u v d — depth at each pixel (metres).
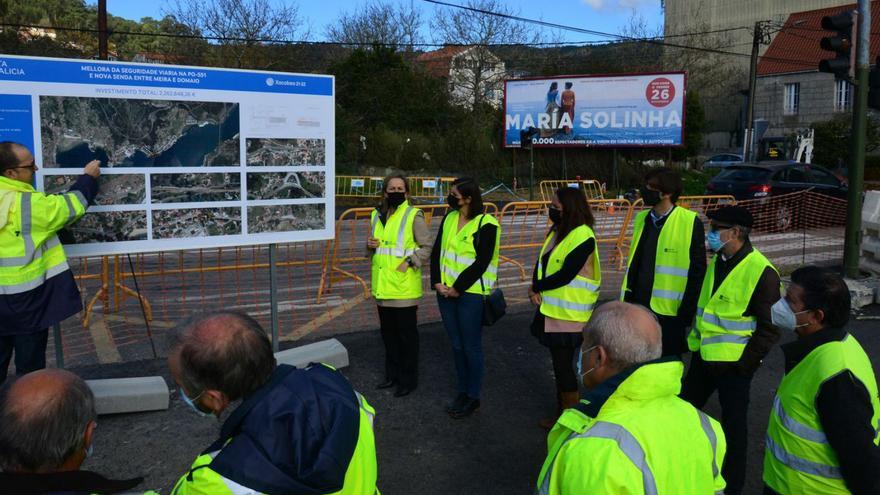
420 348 6.36
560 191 4.43
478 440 4.51
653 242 4.34
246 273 9.88
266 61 31.30
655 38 44.72
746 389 3.61
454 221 4.89
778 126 45.69
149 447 4.28
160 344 6.44
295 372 1.87
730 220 3.60
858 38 7.87
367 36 40.47
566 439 1.87
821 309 2.61
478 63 39.25
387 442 4.46
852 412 2.43
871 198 9.05
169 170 4.72
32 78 4.23
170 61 30.67
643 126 27.47
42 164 4.30
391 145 27.61
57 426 1.54
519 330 6.97
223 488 1.61
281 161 5.16
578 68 38.34
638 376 1.85
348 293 8.74
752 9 53.19
